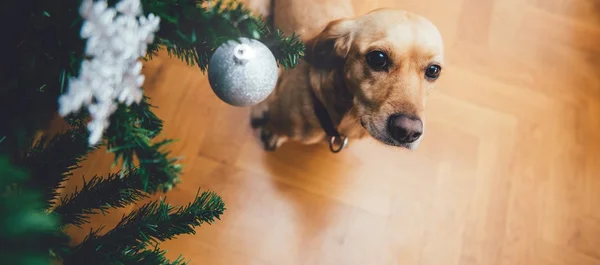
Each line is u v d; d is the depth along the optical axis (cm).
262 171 120
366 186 122
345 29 85
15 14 40
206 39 47
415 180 123
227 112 122
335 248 117
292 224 117
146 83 121
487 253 120
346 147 120
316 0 97
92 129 35
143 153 38
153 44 51
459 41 136
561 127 132
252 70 48
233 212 116
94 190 58
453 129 128
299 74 94
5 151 47
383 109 84
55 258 47
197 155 119
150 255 53
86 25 34
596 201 126
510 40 138
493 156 127
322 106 95
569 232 123
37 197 39
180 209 60
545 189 126
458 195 123
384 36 81
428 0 138
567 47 140
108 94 36
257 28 48
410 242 119
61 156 53
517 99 133
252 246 115
